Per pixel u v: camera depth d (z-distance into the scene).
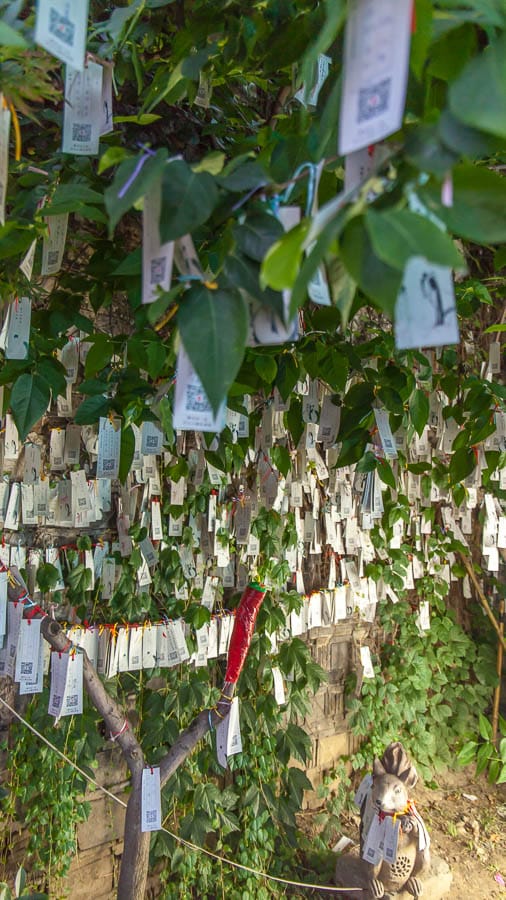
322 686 2.97
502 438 1.92
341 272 0.60
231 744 1.56
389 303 0.47
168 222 0.63
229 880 2.41
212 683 2.49
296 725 2.60
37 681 1.54
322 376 1.49
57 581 2.01
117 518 2.20
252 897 2.37
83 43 0.71
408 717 3.15
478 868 2.76
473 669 3.51
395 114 0.50
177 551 2.28
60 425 2.11
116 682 2.21
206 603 2.35
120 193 0.64
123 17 1.14
